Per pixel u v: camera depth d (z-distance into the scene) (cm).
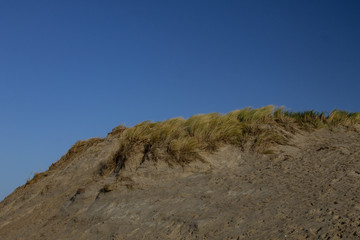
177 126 1010
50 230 760
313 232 529
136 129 1024
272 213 611
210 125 1004
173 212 689
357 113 1091
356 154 830
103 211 755
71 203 842
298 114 1102
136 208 734
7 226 853
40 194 970
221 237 573
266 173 790
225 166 856
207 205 689
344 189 660
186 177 827
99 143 1123
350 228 520
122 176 863
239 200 687
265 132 962
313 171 767
